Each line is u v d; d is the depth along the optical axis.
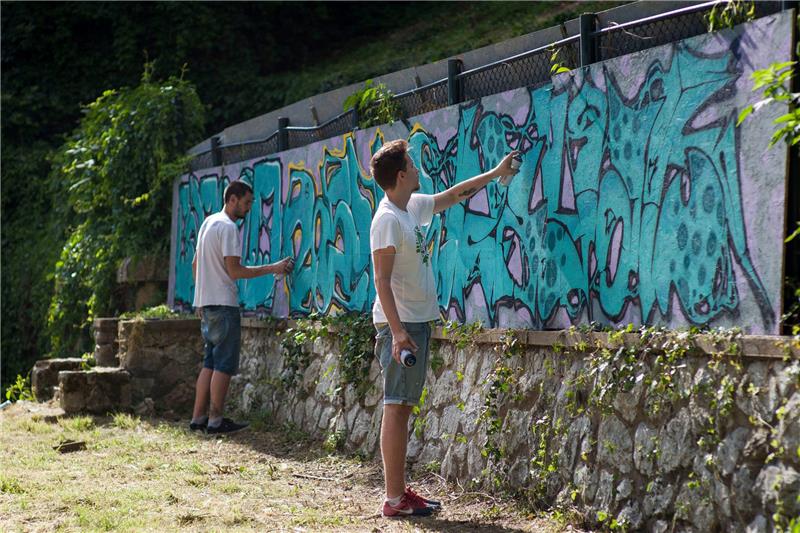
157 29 19.19
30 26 18.69
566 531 4.37
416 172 4.90
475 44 16.12
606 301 4.65
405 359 4.50
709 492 3.77
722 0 4.09
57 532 4.45
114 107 12.34
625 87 4.57
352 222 7.13
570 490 4.55
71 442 6.95
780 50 3.75
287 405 7.77
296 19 20.77
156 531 4.42
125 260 11.48
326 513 4.90
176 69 19.03
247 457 6.64
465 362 5.64
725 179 3.97
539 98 5.18
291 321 7.98
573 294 4.87
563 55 5.19
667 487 4.00
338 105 7.91
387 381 4.81
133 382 9.16
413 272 4.77
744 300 3.85
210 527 4.54
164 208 11.69
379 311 4.86
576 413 4.62
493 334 5.36
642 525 4.09
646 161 4.43
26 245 16.14
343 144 7.33
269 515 4.86
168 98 11.78
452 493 5.27
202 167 10.95
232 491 5.48
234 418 8.38
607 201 4.67
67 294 12.63
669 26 4.50
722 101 4.01
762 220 3.78
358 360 6.64
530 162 5.23
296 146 8.55
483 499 5.05
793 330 3.54
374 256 4.70
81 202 12.55
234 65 19.20
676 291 4.21
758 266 3.79
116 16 19.11
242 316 9.20
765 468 3.54
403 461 4.83
